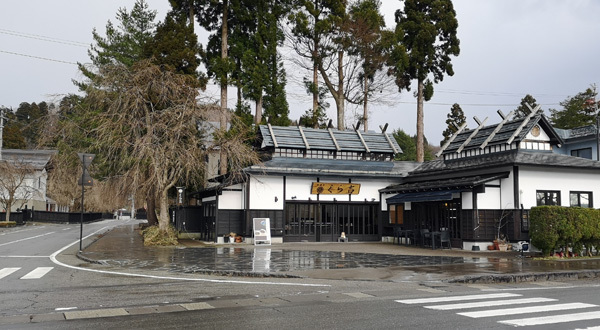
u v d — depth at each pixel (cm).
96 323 744
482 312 822
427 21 4000
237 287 1127
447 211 2473
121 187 2681
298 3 3819
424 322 743
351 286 1152
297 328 705
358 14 3778
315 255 1944
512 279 1299
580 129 3847
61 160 2917
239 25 3638
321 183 2786
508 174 2323
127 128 2383
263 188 2698
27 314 813
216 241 2656
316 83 3875
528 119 2541
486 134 2739
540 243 1867
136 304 907
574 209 1867
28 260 1736
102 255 1877
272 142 2927
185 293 1036
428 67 4050
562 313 816
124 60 3531
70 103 2809
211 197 2862
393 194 2903
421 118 4112
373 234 2930
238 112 3416
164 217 2478
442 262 1677
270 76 3534
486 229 2306
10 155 6122
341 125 3941
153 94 2478
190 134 2386
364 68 3931
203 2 3556
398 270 1438
